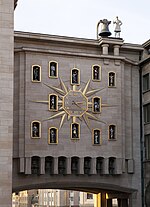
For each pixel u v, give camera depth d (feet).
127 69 176.86
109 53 175.42
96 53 174.81
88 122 166.09
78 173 162.91
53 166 160.25
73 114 164.66
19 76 161.68
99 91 169.17
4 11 129.70
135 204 170.09
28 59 162.61
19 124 159.12
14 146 158.51
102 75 170.40
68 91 165.48
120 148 168.35
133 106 176.35
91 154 164.86
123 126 171.01
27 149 157.79
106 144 167.22
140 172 172.86
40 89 162.61
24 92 160.86
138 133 175.52
